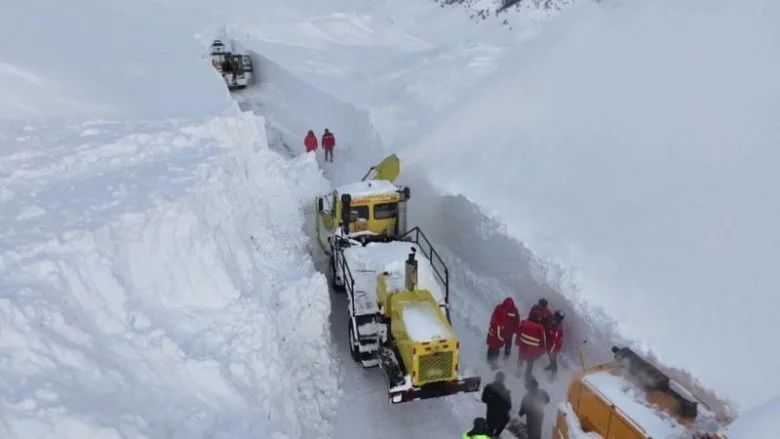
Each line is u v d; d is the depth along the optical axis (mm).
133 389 5793
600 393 6863
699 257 9047
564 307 9852
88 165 9125
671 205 9938
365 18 33312
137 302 6805
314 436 8219
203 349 6852
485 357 10102
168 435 5629
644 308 8852
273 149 19703
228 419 6203
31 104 12414
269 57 25812
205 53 23078
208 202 8656
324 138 18484
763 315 8016
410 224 13859
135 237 7125
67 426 4812
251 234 10367
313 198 15289
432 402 9164
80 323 5918
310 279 9547
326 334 9688
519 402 9023
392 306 8852
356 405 9086
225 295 7742
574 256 10016
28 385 4961
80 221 6965
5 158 8953
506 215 11359
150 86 15633
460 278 12133
